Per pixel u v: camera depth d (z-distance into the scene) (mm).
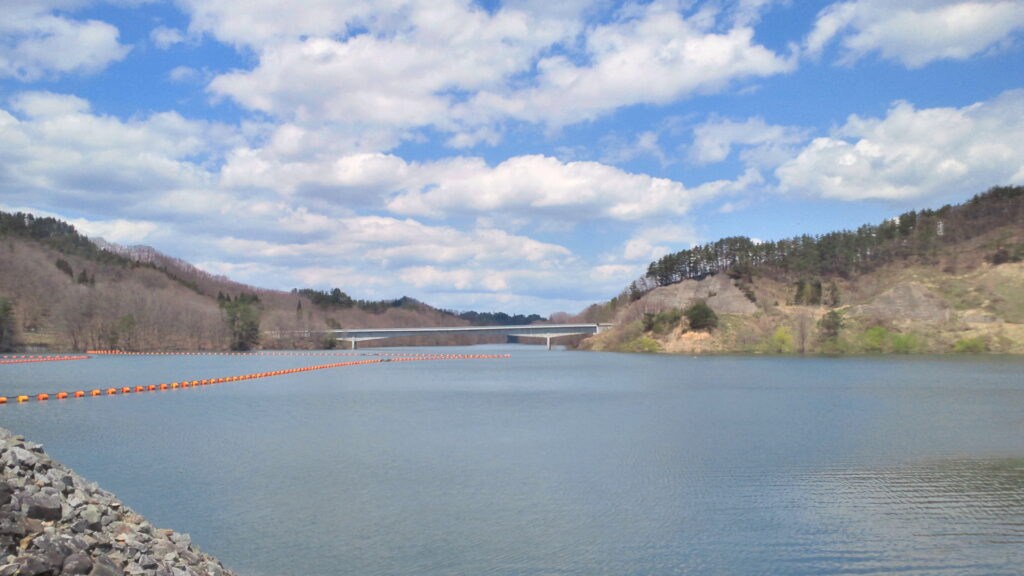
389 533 31516
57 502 20438
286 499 37094
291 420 68812
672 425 65438
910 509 35344
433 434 59562
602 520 33594
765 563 28000
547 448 52719
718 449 52094
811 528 32312
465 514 34281
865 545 30016
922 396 93125
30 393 96750
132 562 20172
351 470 44625
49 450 51188
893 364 170625
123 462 46781
